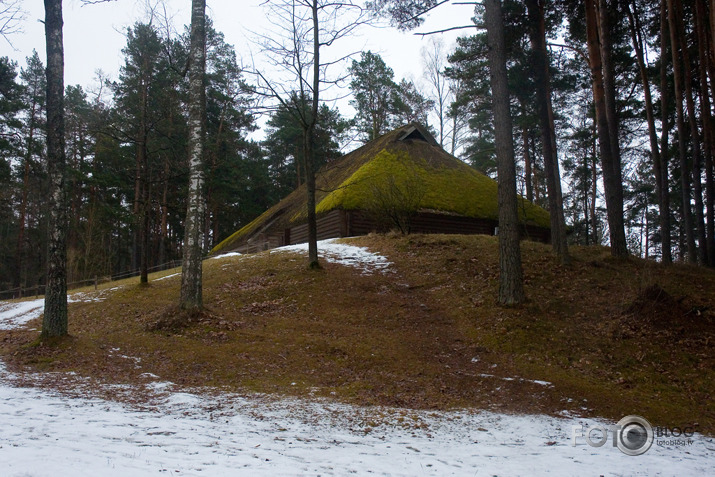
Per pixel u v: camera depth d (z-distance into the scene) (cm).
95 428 517
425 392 860
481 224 2703
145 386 786
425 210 2466
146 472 373
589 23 1712
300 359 990
